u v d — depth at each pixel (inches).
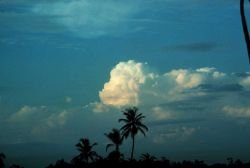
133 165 4274.1
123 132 3745.1
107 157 4188.0
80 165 4655.5
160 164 4616.1
